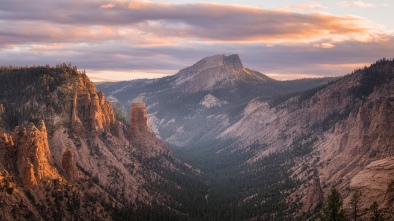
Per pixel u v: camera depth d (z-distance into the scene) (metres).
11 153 181.50
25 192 176.62
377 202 164.75
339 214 149.00
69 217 182.00
